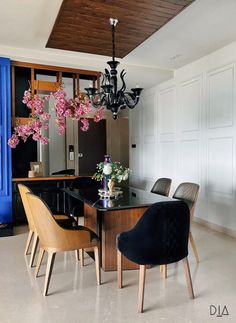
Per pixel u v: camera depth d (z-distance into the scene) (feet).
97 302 7.79
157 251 7.41
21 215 15.52
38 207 8.16
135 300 7.91
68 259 10.96
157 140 20.36
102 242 9.87
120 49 13.64
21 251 11.78
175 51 14.62
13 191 15.23
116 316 7.14
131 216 10.03
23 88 16.47
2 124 14.51
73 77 16.31
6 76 14.32
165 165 19.40
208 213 15.49
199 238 13.52
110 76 11.12
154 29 11.27
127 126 27.53
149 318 7.05
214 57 14.76
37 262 10.01
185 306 7.61
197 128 16.17
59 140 24.12
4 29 11.89
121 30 11.37
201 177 15.93
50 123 22.90
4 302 7.78
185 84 17.07
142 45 13.78
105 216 9.77
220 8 10.26
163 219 7.25
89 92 11.20
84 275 9.51
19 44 13.61
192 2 9.25
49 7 10.08
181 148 17.62
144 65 16.90
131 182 24.49
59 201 15.92
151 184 21.33
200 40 13.21
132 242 7.52
